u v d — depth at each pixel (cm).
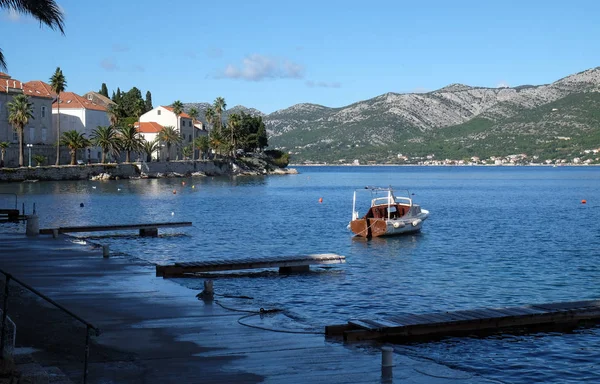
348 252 4409
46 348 1614
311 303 2645
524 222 6688
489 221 6819
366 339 1842
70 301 2250
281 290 2908
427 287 3056
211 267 3180
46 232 4459
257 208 8450
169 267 3059
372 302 2691
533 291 2997
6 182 12244
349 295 2828
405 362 1611
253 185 15312
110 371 1461
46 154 13850
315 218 7044
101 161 16050
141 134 16612
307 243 4912
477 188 15188
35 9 3344
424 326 1938
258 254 4284
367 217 5747
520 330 2086
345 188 14612
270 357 1608
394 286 3069
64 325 1869
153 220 6650
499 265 3781
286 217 7150
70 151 14375
